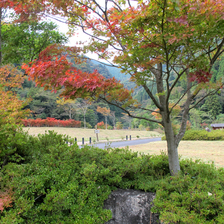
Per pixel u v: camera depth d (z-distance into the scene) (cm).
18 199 171
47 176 201
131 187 277
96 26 252
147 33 212
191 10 166
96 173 241
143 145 1291
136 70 230
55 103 4291
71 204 199
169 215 189
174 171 281
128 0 254
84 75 222
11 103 538
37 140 292
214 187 229
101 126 4744
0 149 219
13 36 419
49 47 261
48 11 244
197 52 239
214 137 1778
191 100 279
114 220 238
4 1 218
